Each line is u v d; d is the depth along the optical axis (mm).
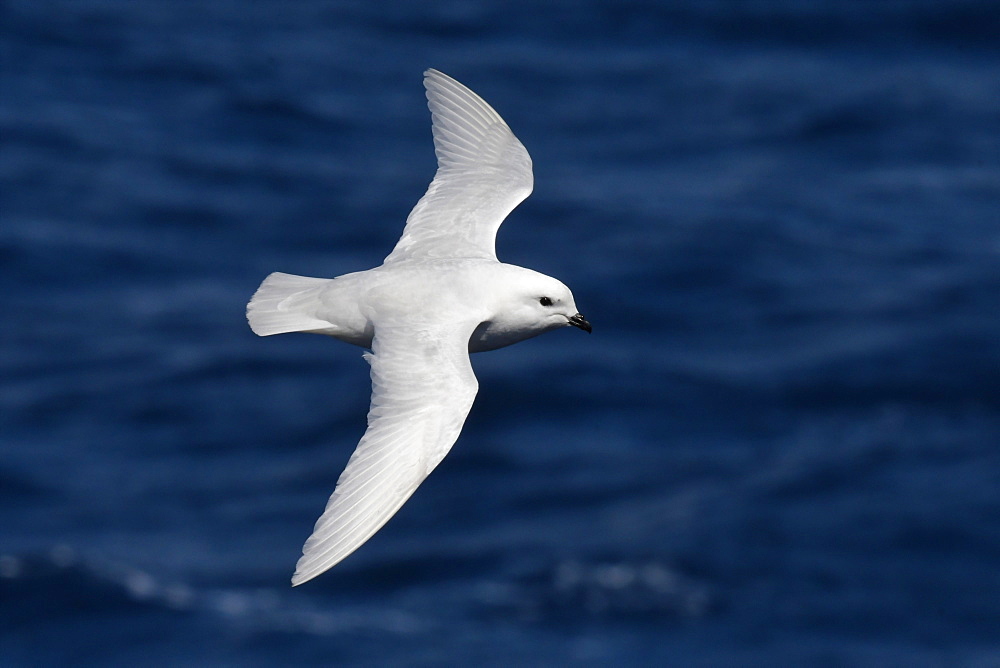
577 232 33031
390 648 20656
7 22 44500
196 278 30719
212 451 24906
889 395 26688
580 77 43750
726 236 32938
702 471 24656
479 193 12430
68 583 21641
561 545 22828
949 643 20547
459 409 9773
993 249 32688
